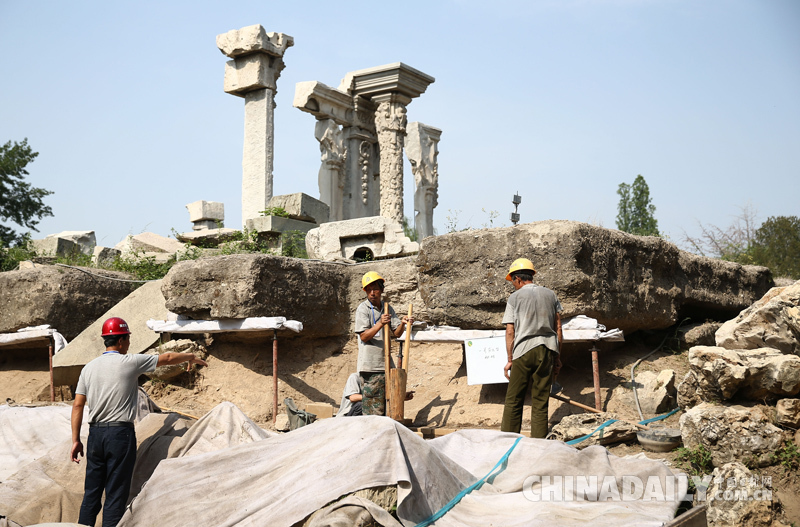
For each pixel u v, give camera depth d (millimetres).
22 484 5531
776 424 5609
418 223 18078
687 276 8758
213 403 8516
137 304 9961
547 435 6297
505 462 5168
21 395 10133
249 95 15633
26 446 6445
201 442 5863
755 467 5293
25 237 16531
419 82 17438
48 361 10859
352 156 17766
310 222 13461
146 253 13781
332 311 9320
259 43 15078
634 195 29859
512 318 6266
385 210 16953
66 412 6809
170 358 5750
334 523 4008
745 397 5988
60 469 5762
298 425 7039
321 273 9164
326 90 16562
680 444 5848
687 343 8406
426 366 8625
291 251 12133
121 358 5523
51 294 10461
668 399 6945
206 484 4789
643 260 7973
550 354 6117
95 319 10906
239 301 8305
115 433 5297
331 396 8664
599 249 7324
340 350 9367
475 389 7816
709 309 9281
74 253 15023
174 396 8703
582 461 5055
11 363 11133
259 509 4430
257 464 4891
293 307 8727
